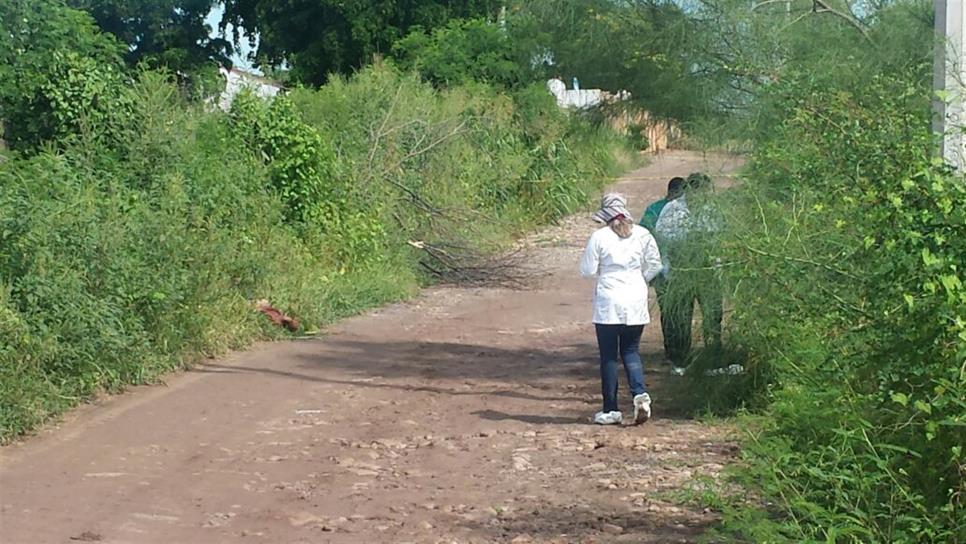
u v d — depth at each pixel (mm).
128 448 9109
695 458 8828
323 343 14422
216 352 13094
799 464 6465
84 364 10484
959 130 7332
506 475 8500
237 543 6836
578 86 12906
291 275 16031
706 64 11727
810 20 11492
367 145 21828
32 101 16016
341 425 10164
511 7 14602
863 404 6328
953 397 5469
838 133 7789
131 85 17188
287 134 18391
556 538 6895
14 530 6957
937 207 5785
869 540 5730
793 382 8305
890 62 10422
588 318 16953
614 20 12203
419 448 9383
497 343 14781
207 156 16609
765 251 8023
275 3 34219
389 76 24266
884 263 6023
